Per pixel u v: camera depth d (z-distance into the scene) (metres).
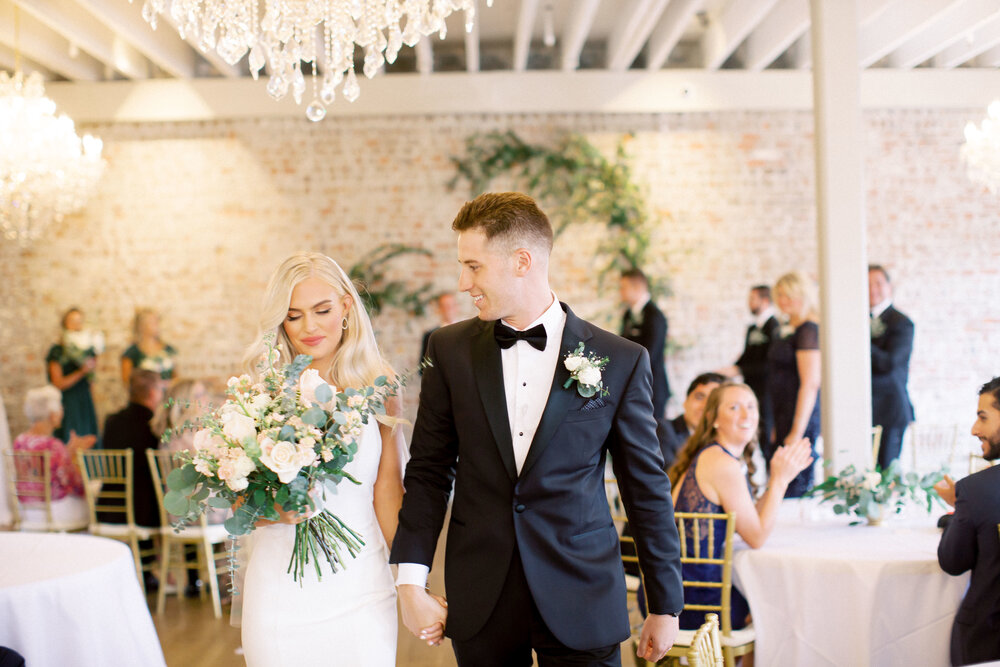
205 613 4.71
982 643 2.61
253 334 7.43
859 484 3.50
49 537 3.08
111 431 5.50
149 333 7.23
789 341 6.68
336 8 3.53
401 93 7.34
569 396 1.90
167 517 4.87
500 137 7.46
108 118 7.27
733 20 6.36
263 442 1.85
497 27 7.01
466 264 1.90
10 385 7.41
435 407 2.01
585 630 1.84
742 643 3.00
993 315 7.57
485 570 1.88
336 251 7.48
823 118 4.53
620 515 4.03
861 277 4.47
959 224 7.57
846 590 2.89
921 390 7.56
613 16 6.78
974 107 7.50
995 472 2.65
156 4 3.38
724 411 3.27
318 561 2.06
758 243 7.52
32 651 2.47
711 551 3.10
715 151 7.49
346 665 2.05
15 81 5.05
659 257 7.49
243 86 7.30
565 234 7.48
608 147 7.48
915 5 5.96
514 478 1.89
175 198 7.44
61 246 7.43
